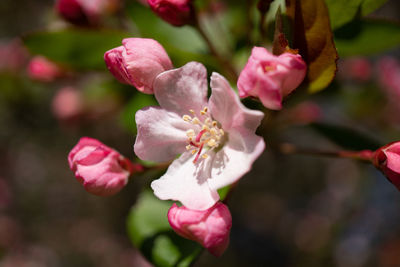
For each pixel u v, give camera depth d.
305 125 0.29
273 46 0.20
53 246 0.74
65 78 0.33
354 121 0.42
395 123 0.41
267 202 0.71
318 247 0.63
